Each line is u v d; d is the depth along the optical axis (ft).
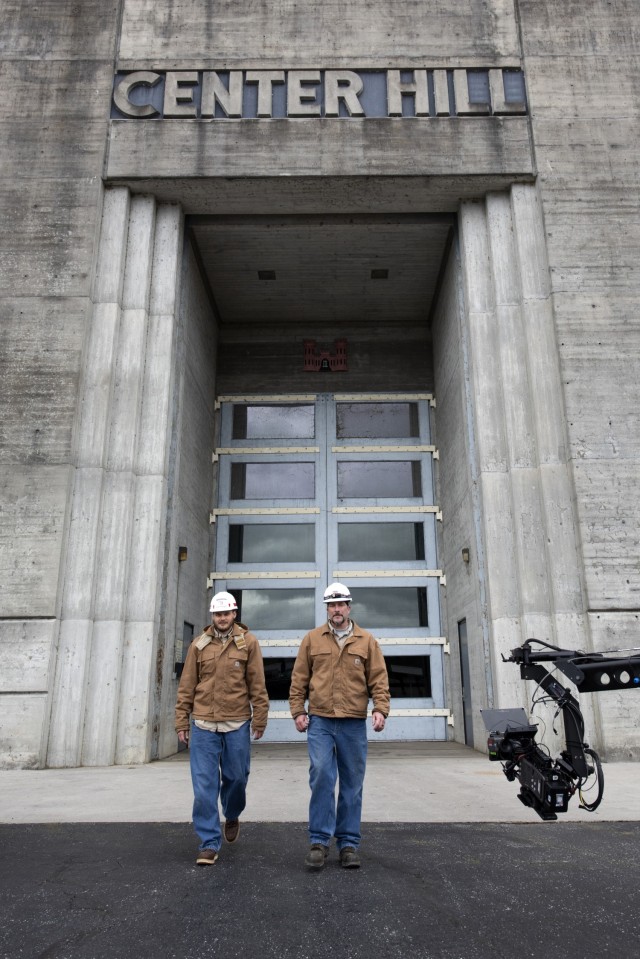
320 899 11.79
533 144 36.42
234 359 49.32
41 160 36.06
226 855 14.42
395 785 23.24
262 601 44.60
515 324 35.27
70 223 35.09
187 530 39.11
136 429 33.63
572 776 14.11
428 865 13.71
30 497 31.50
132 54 37.88
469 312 36.04
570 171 35.94
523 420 33.99
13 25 38.45
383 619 44.09
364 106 37.06
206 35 38.09
